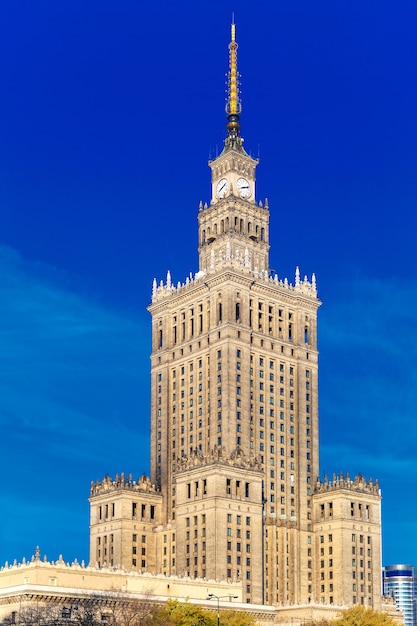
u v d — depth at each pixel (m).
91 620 182.62
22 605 190.38
